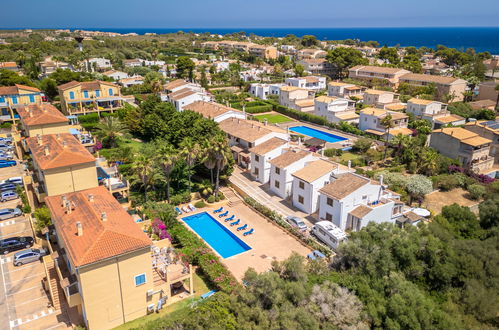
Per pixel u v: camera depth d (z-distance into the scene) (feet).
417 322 115.24
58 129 219.82
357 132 330.95
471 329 124.16
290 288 117.19
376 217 174.81
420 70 585.22
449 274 138.10
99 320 111.14
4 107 273.13
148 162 179.11
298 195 199.31
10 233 159.43
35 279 134.41
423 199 219.00
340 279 131.23
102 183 180.45
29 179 180.65
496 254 147.02
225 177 216.33
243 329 103.71
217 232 178.40
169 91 378.94
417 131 314.96
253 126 257.14
